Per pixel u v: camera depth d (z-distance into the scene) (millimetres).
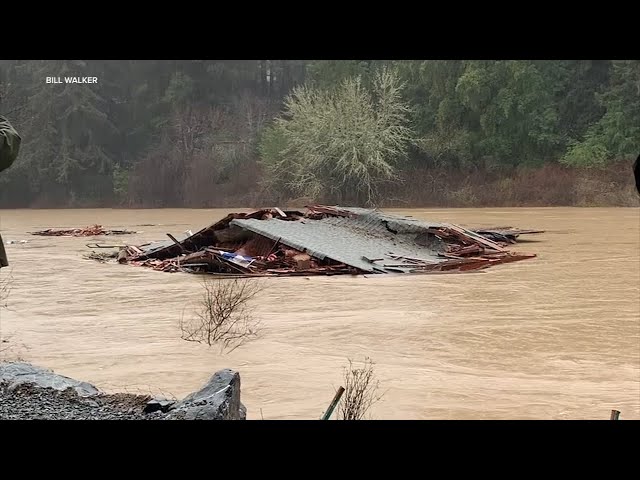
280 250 28406
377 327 16562
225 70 98000
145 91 97688
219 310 17203
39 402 7715
